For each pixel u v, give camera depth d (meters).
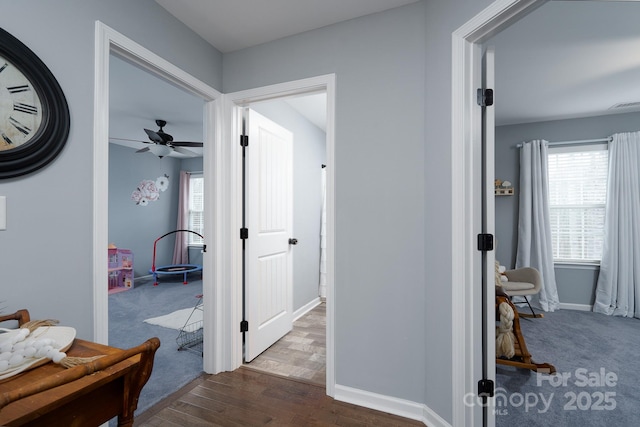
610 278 3.78
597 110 3.79
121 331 3.05
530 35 2.27
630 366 2.40
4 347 0.88
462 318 1.44
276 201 2.85
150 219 6.16
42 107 1.18
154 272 5.42
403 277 1.77
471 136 1.43
